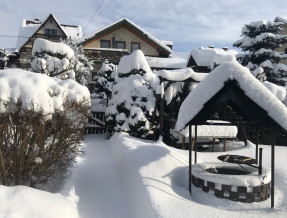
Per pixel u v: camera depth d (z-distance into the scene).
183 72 11.09
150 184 5.34
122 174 6.54
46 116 4.69
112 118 12.13
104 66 19.25
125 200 5.30
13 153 4.57
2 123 4.43
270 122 4.89
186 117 5.37
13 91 4.46
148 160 6.44
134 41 27.34
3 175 4.50
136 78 12.23
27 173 4.78
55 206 3.89
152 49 27.88
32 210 3.60
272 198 4.97
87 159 8.09
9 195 3.79
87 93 6.09
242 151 9.50
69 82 6.05
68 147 5.53
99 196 5.41
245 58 20.75
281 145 11.02
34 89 4.59
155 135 11.50
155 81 12.12
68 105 5.22
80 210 4.71
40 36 33.69
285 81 19.50
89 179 6.32
